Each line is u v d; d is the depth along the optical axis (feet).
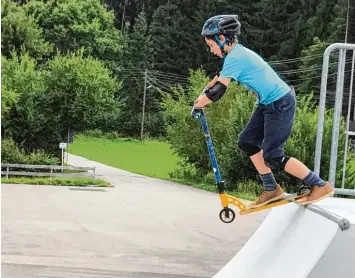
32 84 83.51
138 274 22.99
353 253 9.02
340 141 48.55
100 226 37.55
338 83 12.78
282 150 10.97
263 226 13.10
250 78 10.64
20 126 83.82
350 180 52.16
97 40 162.30
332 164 12.73
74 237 32.45
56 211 44.80
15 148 82.64
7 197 54.29
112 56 171.32
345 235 9.09
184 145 86.94
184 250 29.86
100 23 166.71
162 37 202.39
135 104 199.11
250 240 13.16
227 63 10.72
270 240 11.82
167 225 39.75
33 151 85.56
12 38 109.09
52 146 87.66
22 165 75.41
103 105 87.81
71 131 88.79
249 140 11.50
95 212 45.47
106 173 94.58
